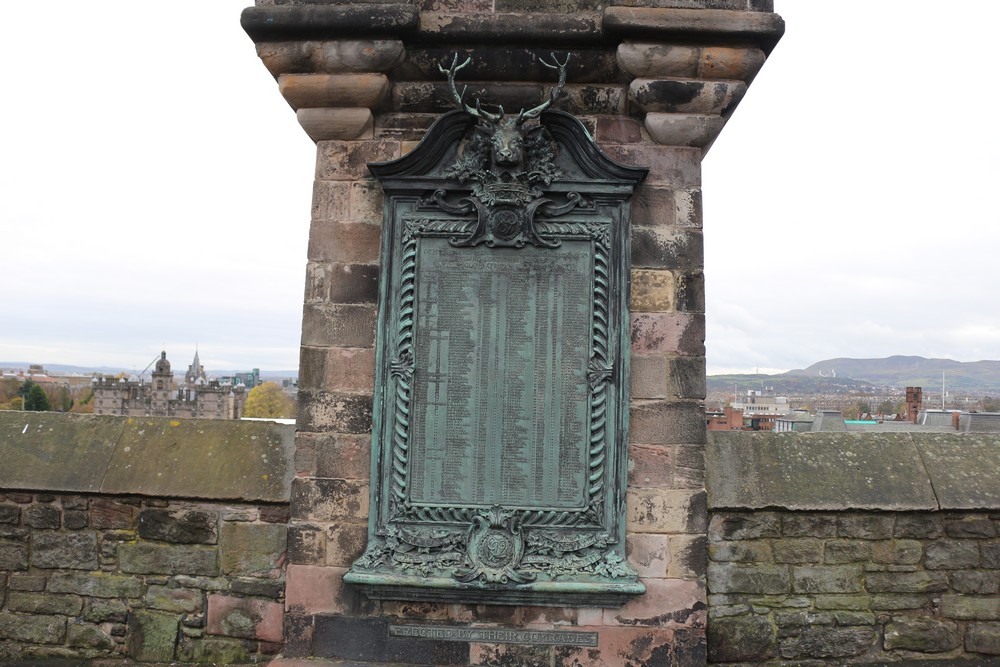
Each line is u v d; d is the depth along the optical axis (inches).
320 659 176.7
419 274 177.0
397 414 175.3
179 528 191.3
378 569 173.6
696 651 174.9
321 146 183.2
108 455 195.9
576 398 174.7
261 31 174.4
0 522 194.1
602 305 174.6
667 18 170.9
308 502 179.2
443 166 177.6
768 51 177.6
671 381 177.0
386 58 174.6
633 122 181.6
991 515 188.2
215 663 188.5
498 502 174.6
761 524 187.3
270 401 1868.8
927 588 187.2
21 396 1952.5
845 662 185.3
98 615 191.5
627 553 175.6
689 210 179.5
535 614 175.9
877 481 188.7
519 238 175.5
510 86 181.3
